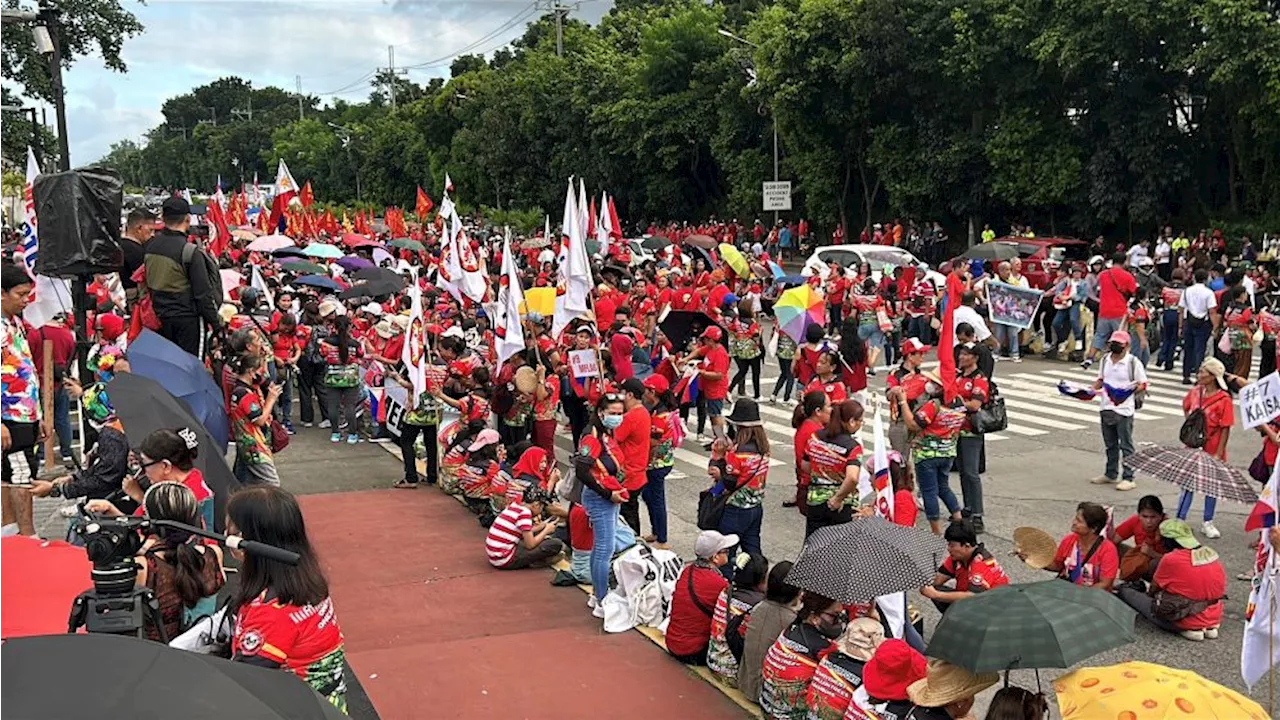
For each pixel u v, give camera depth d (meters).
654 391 11.10
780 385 17.97
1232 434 15.35
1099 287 20.11
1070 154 32.84
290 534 4.47
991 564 7.90
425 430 12.68
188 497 5.35
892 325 20.47
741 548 9.12
